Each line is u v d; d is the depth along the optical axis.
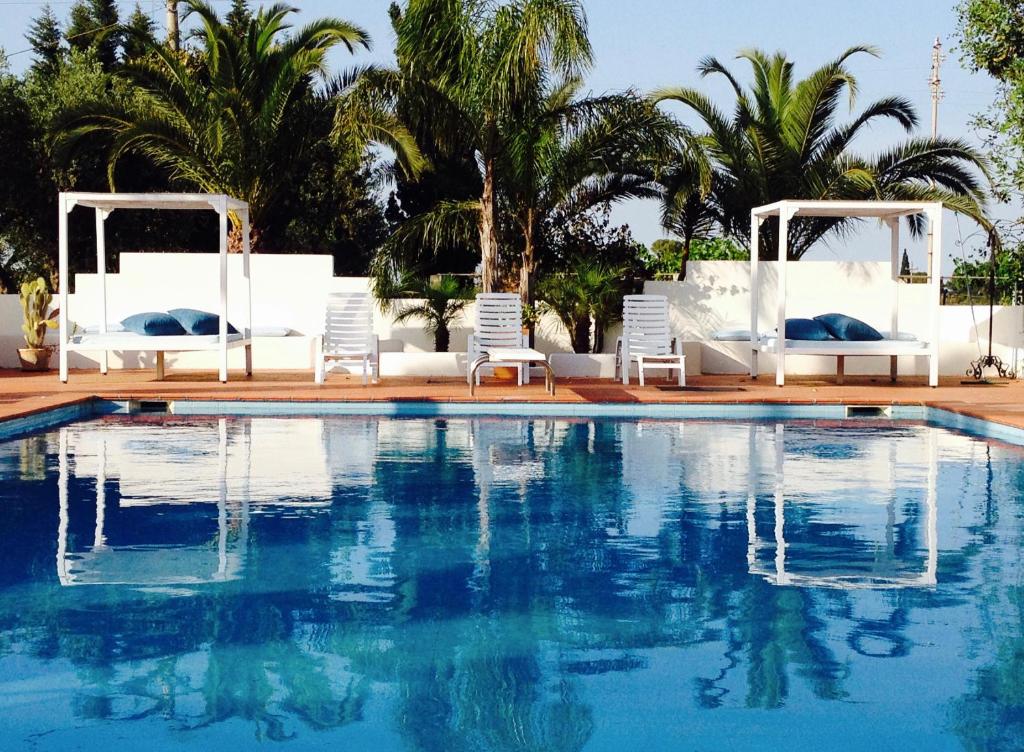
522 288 15.45
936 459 8.48
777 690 3.57
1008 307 15.88
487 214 14.53
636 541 5.66
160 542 5.58
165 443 9.12
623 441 9.43
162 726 3.27
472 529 5.93
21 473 7.62
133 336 13.14
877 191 17.00
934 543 5.64
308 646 3.98
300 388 12.64
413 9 13.72
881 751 3.11
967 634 4.14
